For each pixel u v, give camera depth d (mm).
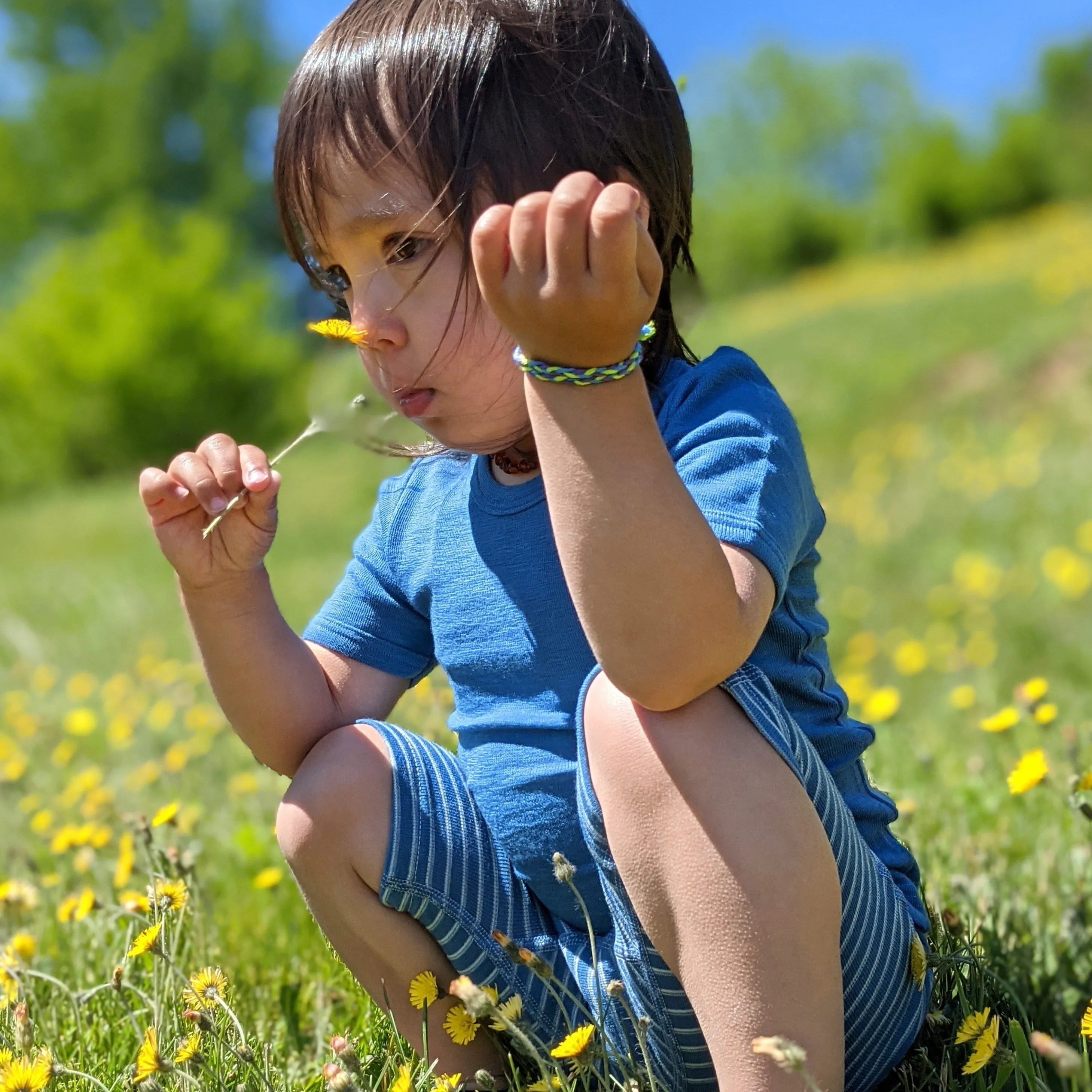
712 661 1076
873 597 5109
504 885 1353
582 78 1304
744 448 1195
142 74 34250
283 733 1450
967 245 30109
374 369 1321
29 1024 1381
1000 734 2412
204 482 1331
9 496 19531
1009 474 6484
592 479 1062
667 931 1114
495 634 1364
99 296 19672
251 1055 1257
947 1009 1376
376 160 1271
